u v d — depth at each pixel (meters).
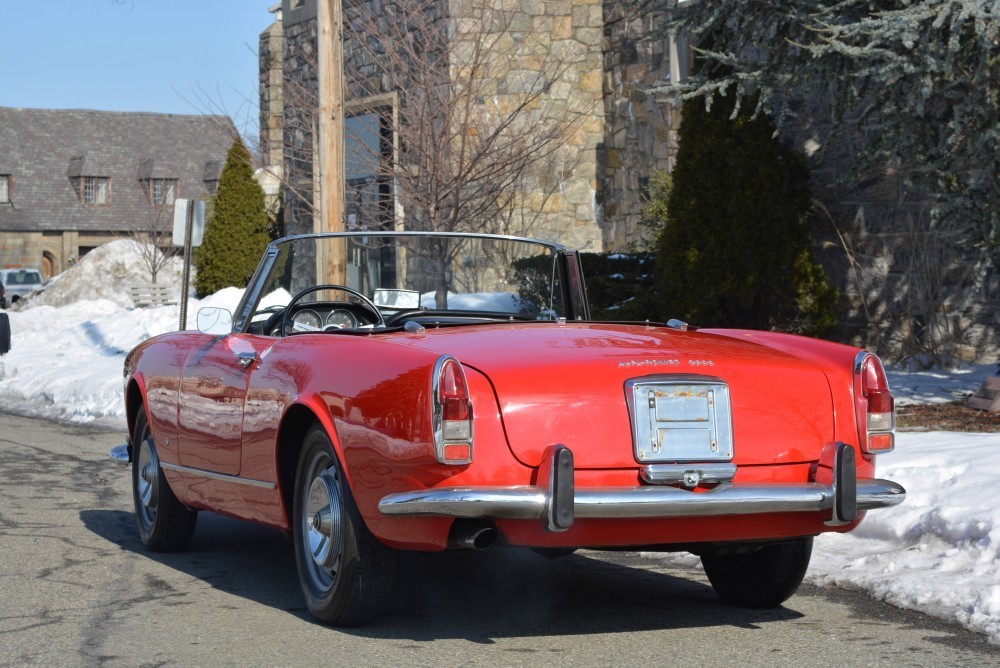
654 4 12.20
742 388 4.48
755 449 4.44
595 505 4.10
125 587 5.55
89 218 71.44
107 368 16.95
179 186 73.44
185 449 5.91
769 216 12.91
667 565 6.21
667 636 4.70
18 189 70.81
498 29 17.98
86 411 14.23
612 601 5.34
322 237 5.72
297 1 21.44
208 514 7.73
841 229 13.41
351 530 4.51
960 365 12.94
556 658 4.35
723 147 12.96
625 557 6.40
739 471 4.41
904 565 5.73
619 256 16.08
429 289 5.83
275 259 5.75
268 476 5.09
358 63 17.67
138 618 4.95
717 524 4.38
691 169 13.16
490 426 4.17
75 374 16.66
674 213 13.30
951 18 8.31
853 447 4.49
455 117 15.83
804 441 4.54
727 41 10.77
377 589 4.59
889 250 13.29
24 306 39.19
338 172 12.40
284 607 5.15
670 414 4.33
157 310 21.70
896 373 12.53
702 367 4.45
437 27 16.72
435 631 4.75
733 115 10.18
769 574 5.11
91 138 73.69
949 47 8.24
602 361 4.36
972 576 5.44
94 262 39.00
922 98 8.51
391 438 4.22
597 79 19.22
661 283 13.64
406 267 5.81
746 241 12.90
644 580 5.84
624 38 18.62
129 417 6.80
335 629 4.77
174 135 75.62
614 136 19.02
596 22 19.09
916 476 6.74
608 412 4.27
